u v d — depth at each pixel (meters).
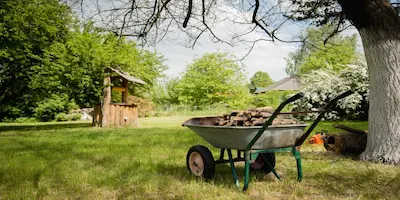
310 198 3.46
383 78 5.46
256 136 3.54
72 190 3.82
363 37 5.71
